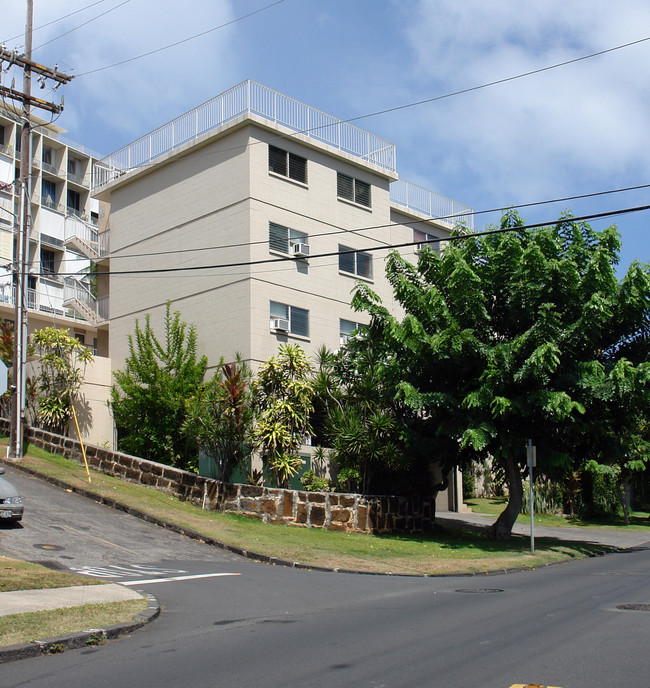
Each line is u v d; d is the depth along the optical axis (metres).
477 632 8.59
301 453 25.59
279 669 7.00
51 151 52.16
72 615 9.26
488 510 34.03
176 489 22.72
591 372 20.44
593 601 10.98
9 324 29.52
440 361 21.84
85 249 37.78
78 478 22.50
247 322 25.72
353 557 17.20
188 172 28.67
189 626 9.34
